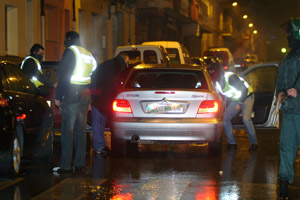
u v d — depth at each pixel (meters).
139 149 12.32
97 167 9.87
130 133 10.71
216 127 10.68
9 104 8.64
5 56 20.16
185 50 25.42
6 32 21.25
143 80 11.21
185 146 12.92
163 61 21.14
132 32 36.97
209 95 10.79
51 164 10.22
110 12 32.38
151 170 9.57
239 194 7.69
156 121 10.63
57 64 13.29
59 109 12.66
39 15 22.98
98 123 11.34
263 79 13.37
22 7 21.69
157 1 38.66
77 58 9.30
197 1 55.69
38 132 9.70
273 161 10.69
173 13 45.03
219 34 76.38
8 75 9.15
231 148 12.61
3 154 8.48
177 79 11.24
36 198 7.43
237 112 12.40
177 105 10.71
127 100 10.80
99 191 7.85
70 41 9.59
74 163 9.53
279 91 7.47
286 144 7.43
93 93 11.26
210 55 39.12
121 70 11.36
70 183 8.40
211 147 11.34
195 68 11.32
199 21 58.94
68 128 9.35
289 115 7.37
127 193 7.72
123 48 21.20
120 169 9.67
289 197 7.55
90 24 29.44
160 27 42.97
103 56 32.09
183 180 8.66
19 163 8.94
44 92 10.16
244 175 9.16
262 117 13.07
